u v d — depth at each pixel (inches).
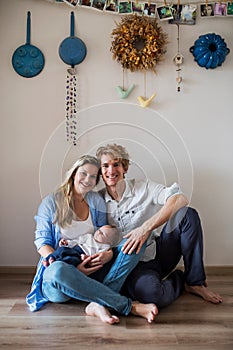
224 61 93.8
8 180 93.1
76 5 89.9
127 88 93.4
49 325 64.6
